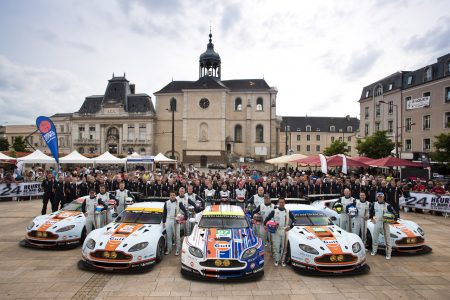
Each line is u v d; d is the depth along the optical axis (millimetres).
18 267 8039
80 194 14625
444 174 27609
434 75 37094
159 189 14773
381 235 9820
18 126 74750
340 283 7250
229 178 16359
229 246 7531
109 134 64625
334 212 11680
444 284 7254
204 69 65000
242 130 61875
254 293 6656
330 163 19281
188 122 60562
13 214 15484
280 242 8594
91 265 7844
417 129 39062
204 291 6723
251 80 64938
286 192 14703
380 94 46219
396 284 7227
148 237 8266
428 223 14461
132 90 68812
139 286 6938
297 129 87688
